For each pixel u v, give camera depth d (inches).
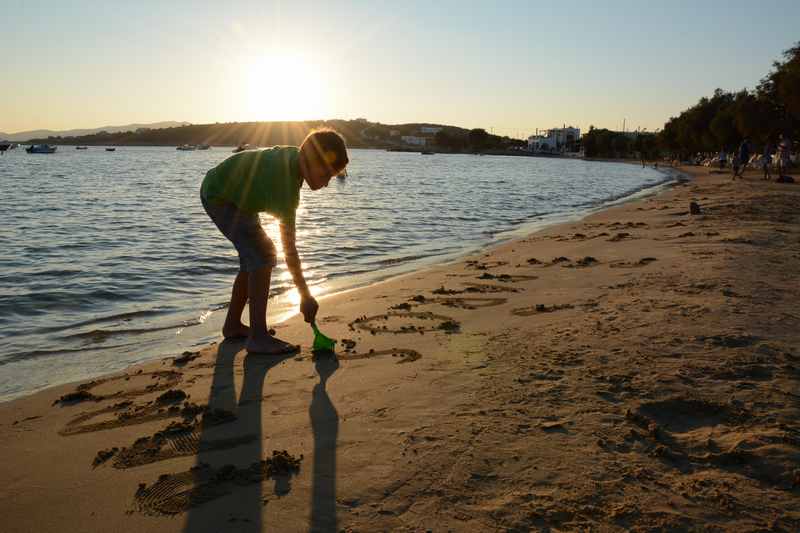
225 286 317.4
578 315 214.2
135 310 266.4
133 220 609.3
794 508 98.0
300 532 95.9
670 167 2849.4
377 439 126.3
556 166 3427.7
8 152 5211.6
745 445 117.0
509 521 96.2
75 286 309.4
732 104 2153.1
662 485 105.4
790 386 143.1
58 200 852.0
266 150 180.5
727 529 93.0
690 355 164.4
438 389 151.6
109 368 189.8
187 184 1300.4
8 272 339.9
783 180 1060.5
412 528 95.3
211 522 100.1
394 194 1083.3
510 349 179.6
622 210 713.6
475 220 660.1
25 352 209.2
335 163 175.0
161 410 150.6
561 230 542.6
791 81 1353.3
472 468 112.4
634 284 263.4
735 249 348.5
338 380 164.2
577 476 108.6
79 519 103.2
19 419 149.9
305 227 568.7
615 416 131.5
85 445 133.3
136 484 114.5
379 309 245.6
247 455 123.3
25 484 116.3
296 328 221.0
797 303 216.8
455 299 259.1
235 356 191.3
